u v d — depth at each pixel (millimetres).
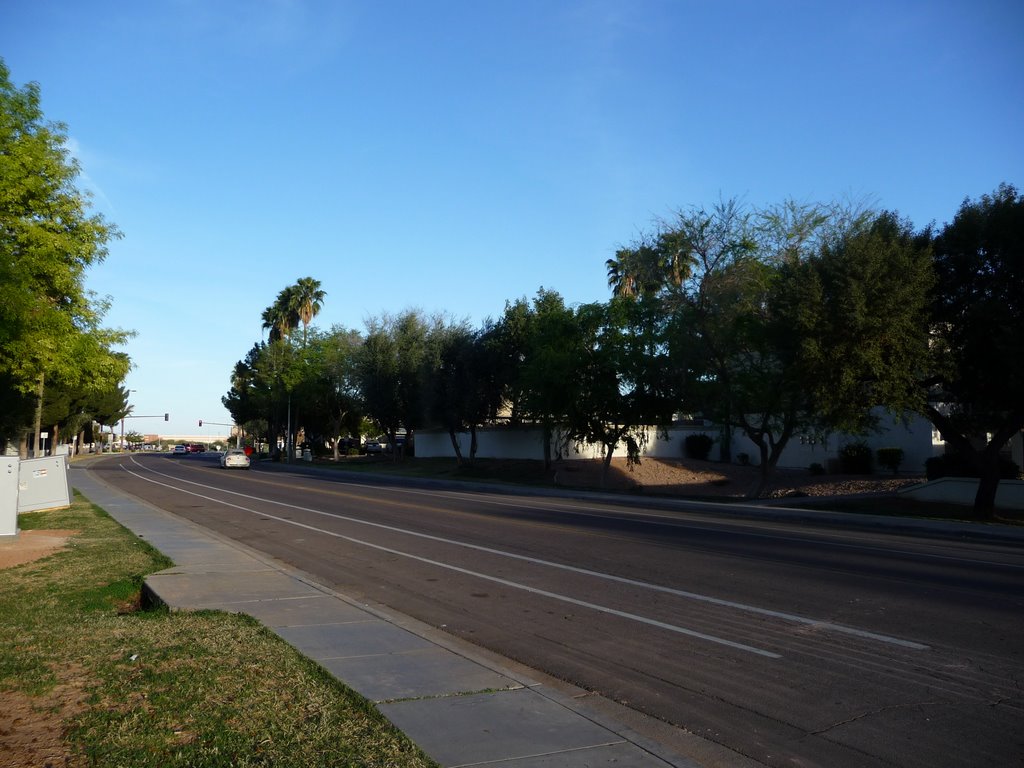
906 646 8289
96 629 8562
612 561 14023
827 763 5414
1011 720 6168
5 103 16438
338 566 13945
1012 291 22578
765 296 27641
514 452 52531
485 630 9188
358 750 5191
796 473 43438
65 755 5051
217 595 10672
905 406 23406
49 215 17094
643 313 33406
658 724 6141
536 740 5496
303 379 73562
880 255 22375
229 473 52125
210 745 5230
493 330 48969
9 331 14359
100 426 129000
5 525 16281
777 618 9578
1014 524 22500
